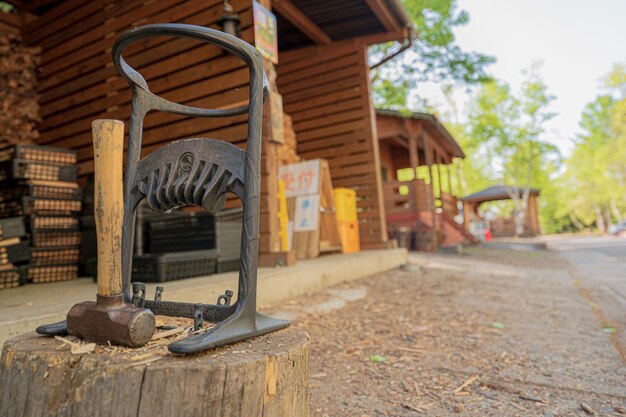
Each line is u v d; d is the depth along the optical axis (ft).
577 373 8.00
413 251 35.86
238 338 3.93
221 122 15.06
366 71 25.48
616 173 122.11
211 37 4.07
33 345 4.07
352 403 6.69
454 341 10.10
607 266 28.37
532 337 10.50
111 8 17.88
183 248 13.78
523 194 91.86
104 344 3.93
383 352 9.24
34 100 19.77
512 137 82.38
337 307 13.02
